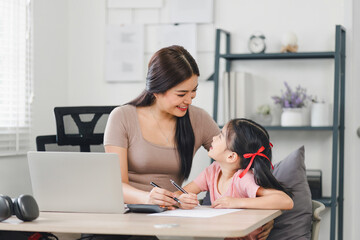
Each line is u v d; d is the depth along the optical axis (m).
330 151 3.30
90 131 2.61
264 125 3.26
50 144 2.57
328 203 2.98
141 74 3.60
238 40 3.44
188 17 3.50
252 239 1.90
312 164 3.33
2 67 3.04
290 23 3.36
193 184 2.17
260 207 1.81
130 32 3.62
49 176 1.78
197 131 2.33
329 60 3.30
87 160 1.73
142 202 1.89
